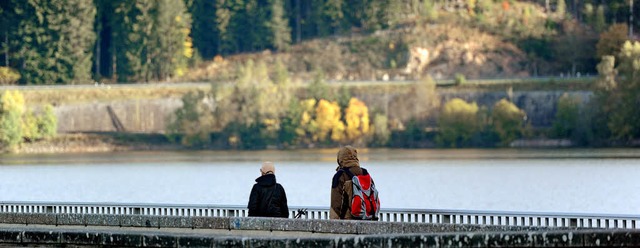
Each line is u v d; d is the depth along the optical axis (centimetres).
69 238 7556
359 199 8000
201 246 7094
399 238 6625
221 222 8450
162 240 7244
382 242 6656
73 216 8988
